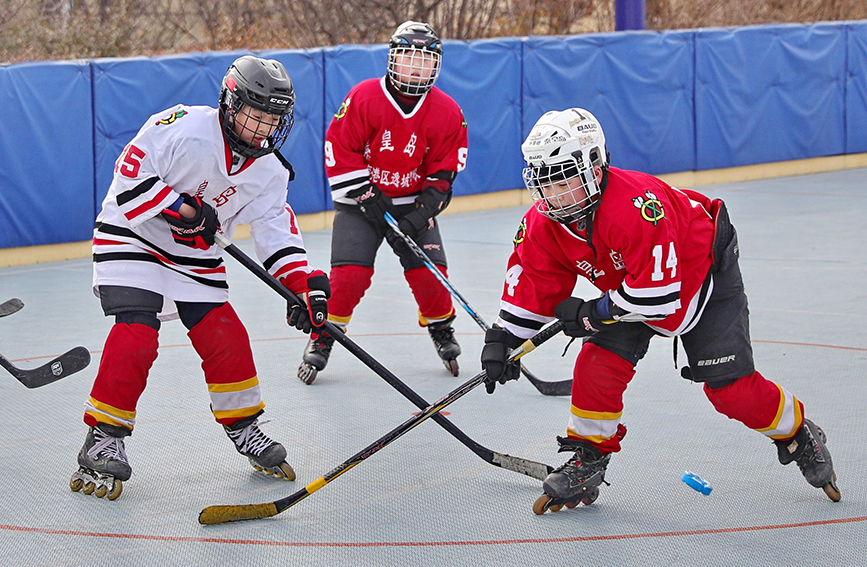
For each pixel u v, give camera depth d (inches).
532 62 1031.6
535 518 296.4
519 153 1057.5
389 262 780.6
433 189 459.8
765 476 327.9
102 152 805.9
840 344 490.9
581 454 299.4
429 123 455.2
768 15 1721.2
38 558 270.1
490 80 1009.5
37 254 792.3
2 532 287.4
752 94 1188.5
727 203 1032.2
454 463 346.9
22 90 756.6
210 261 322.0
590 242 274.4
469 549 274.4
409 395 323.3
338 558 269.4
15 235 776.3
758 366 454.6
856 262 711.1
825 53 1238.3
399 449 361.7
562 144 261.4
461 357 498.3
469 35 1450.5
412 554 271.6
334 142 456.4
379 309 609.6
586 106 1071.6
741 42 1167.0
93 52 1264.8
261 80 294.8
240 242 888.3
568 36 1052.5
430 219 461.7
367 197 455.8
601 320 278.7
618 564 262.8
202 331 322.3
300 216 927.0
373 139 455.2
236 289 676.1
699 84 1145.4
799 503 303.6
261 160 318.3
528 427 386.3
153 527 291.4
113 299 307.1
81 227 808.3
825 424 375.2
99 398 310.2
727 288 291.4
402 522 294.2
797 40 1211.9
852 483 318.3
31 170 772.6
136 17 1302.9
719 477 327.9
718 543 275.0
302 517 299.0
